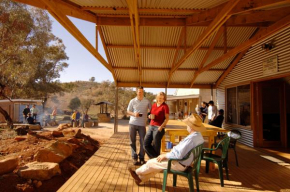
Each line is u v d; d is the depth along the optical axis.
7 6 12.38
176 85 10.91
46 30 15.27
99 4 5.55
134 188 3.68
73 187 3.68
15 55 12.95
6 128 11.07
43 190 4.67
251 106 7.69
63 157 5.95
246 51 8.10
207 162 4.58
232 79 9.30
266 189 3.80
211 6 5.48
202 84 10.95
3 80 14.52
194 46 5.77
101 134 13.04
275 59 6.41
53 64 25.97
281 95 7.63
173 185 3.78
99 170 4.59
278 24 4.56
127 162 5.21
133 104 4.85
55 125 19.38
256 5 4.03
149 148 4.53
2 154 6.20
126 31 7.59
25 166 5.03
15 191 4.30
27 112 17.48
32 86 23.91
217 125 8.19
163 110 4.44
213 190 3.70
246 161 5.67
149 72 10.02
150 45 8.29
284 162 5.56
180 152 3.06
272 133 7.65
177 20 6.91
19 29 12.52
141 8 5.82
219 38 7.88
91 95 47.91
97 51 6.73
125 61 9.25
